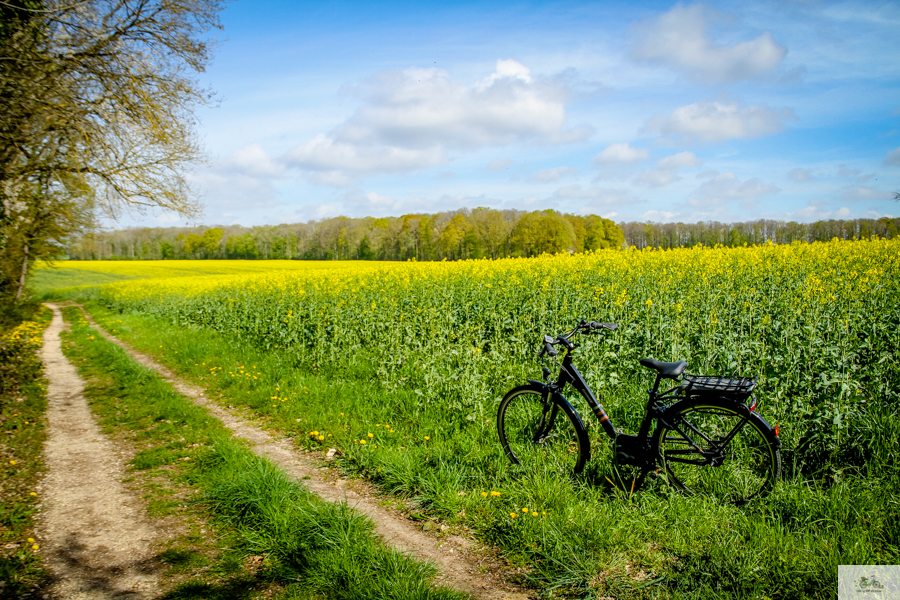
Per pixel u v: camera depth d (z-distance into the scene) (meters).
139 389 8.05
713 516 3.19
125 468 4.91
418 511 3.70
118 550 3.32
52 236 18.77
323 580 2.83
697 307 7.84
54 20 7.19
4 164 8.05
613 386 5.39
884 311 5.72
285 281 19.08
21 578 2.97
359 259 82.31
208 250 94.38
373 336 9.52
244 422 6.28
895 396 4.07
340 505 3.62
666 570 2.81
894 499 3.11
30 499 4.11
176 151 9.99
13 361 8.78
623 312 7.42
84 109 7.84
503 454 4.36
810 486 3.40
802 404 3.86
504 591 2.76
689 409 3.48
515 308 9.23
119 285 41.59
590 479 3.80
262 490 3.84
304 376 7.86
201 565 3.12
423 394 5.92
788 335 5.14
